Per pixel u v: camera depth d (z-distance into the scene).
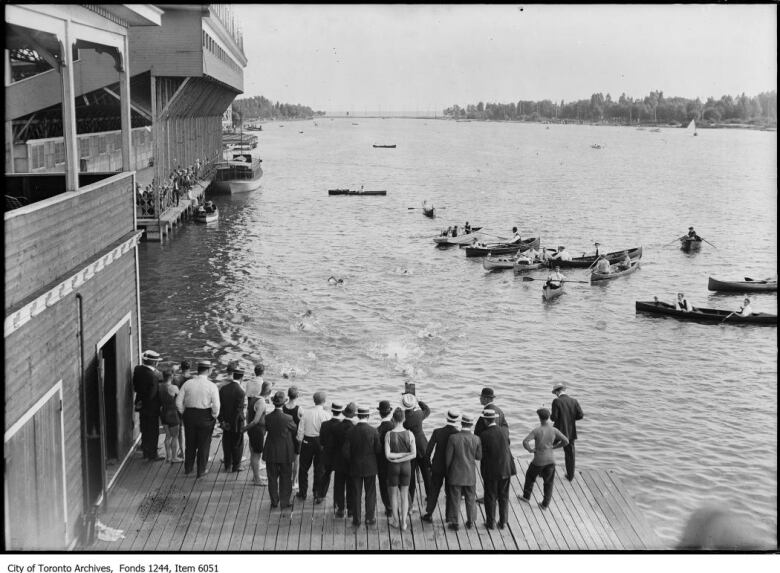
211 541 13.44
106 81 45.59
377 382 29.86
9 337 10.95
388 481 13.87
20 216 11.27
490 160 163.00
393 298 42.91
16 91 33.19
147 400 16.61
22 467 11.44
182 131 75.38
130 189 17.88
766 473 23.03
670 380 31.22
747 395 29.66
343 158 164.50
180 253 54.28
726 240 65.81
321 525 14.10
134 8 16.41
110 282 16.03
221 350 33.56
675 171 136.12
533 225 72.94
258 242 59.50
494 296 44.16
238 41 92.81
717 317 39.50
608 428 26.27
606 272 49.53
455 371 31.44
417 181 114.88
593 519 14.70
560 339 36.38
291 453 14.51
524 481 16.45
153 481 15.78
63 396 13.17
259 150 190.75
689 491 21.88
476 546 13.55
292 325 37.22
